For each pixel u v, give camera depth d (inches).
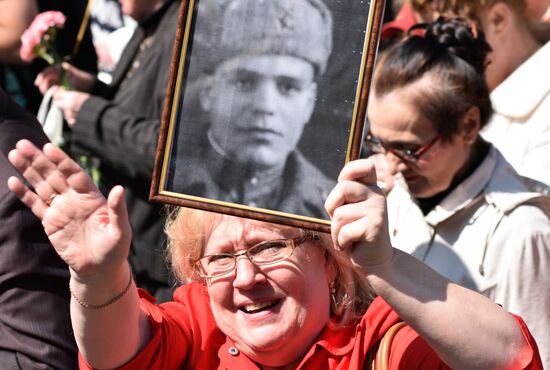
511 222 162.4
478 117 164.7
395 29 228.5
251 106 110.5
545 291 160.6
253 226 118.5
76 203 106.9
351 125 109.0
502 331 109.2
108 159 205.5
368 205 104.6
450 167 165.2
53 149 105.3
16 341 129.4
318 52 109.7
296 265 118.7
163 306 130.2
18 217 130.9
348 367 120.3
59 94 212.5
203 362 124.6
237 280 118.0
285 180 109.8
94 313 112.0
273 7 110.5
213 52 111.1
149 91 207.2
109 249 106.3
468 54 165.5
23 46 222.5
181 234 125.3
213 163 110.7
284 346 120.1
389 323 122.4
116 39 273.1
